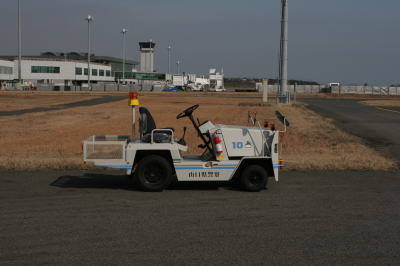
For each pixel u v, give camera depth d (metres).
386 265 5.20
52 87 100.44
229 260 5.29
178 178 9.16
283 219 7.09
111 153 9.13
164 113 35.31
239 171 9.59
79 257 5.35
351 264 5.21
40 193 8.92
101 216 7.21
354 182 10.26
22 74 116.88
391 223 6.91
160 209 7.69
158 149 9.12
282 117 9.37
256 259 5.32
